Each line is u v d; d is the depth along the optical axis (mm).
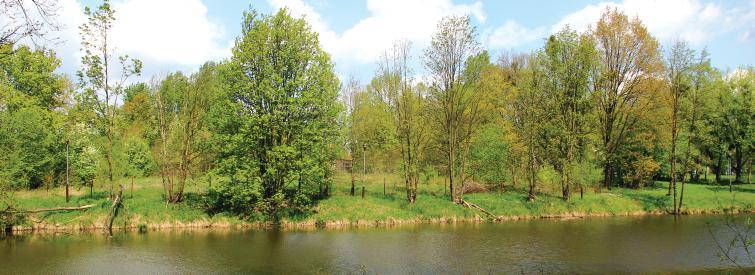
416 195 40031
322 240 28125
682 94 40594
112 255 24078
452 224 34500
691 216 38281
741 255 24000
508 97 42438
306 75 34719
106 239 28266
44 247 25891
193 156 35781
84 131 41812
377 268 21766
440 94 39688
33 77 42156
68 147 36375
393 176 45281
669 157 48406
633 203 40938
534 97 40031
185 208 34031
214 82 35938
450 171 39625
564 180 39375
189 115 35500
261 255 24219
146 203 34188
